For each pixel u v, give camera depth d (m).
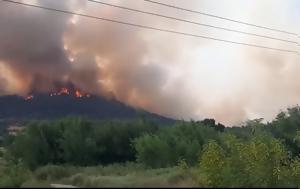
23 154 65.38
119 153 70.38
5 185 30.05
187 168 38.44
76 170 46.97
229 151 37.50
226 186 29.80
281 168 38.25
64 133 68.38
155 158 60.81
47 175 36.59
